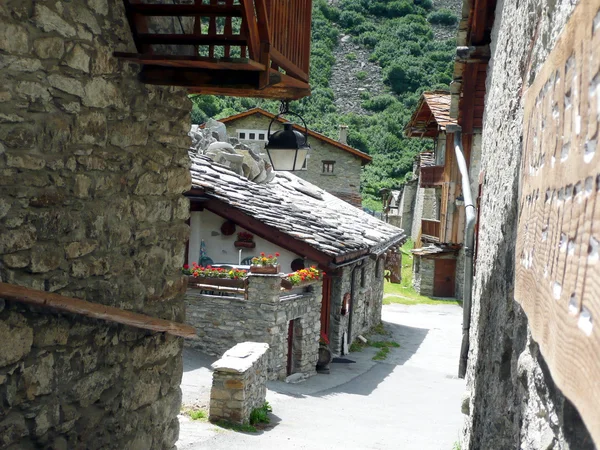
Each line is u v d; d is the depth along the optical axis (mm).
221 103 47000
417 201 39781
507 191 4535
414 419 11180
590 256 1761
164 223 5246
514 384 3764
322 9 83938
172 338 5492
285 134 8375
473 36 7594
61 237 4035
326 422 10203
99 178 4359
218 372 9141
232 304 12484
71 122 4039
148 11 4512
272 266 12328
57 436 4141
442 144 25797
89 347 4379
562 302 2074
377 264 20969
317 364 14547
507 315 4164
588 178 1827
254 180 17781
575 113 2021
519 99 4293
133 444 4965
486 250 5738
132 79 4625
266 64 4395
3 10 3469
